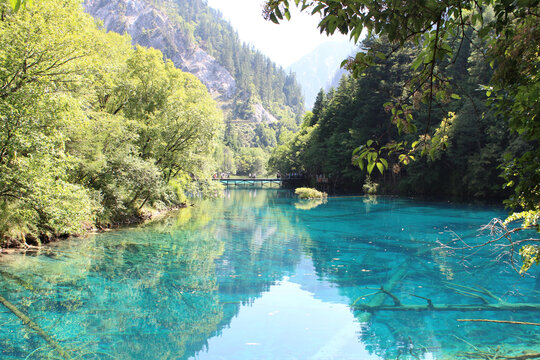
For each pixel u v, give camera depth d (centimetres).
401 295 856
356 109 4784
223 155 11850
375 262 1179
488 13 1884
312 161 5422
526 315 723
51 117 1033
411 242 1488
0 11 1031
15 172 1000
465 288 900
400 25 202
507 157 303
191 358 557
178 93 2622
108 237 1522
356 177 4444
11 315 706
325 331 659
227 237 1631
